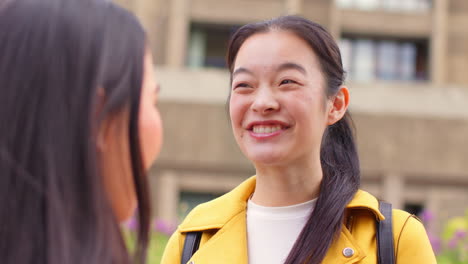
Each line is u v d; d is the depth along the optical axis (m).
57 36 0.81
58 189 0.77
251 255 1.71
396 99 15.75
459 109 15.73
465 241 6.91
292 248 1.59
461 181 15.63
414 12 17.97
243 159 15.34
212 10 17.59
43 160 0.77
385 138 15.52
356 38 18.72
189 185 15.59
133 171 0.87
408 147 15.50
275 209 1.73
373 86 15.88
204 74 15.84
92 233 0.79
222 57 18.59
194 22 17.92
